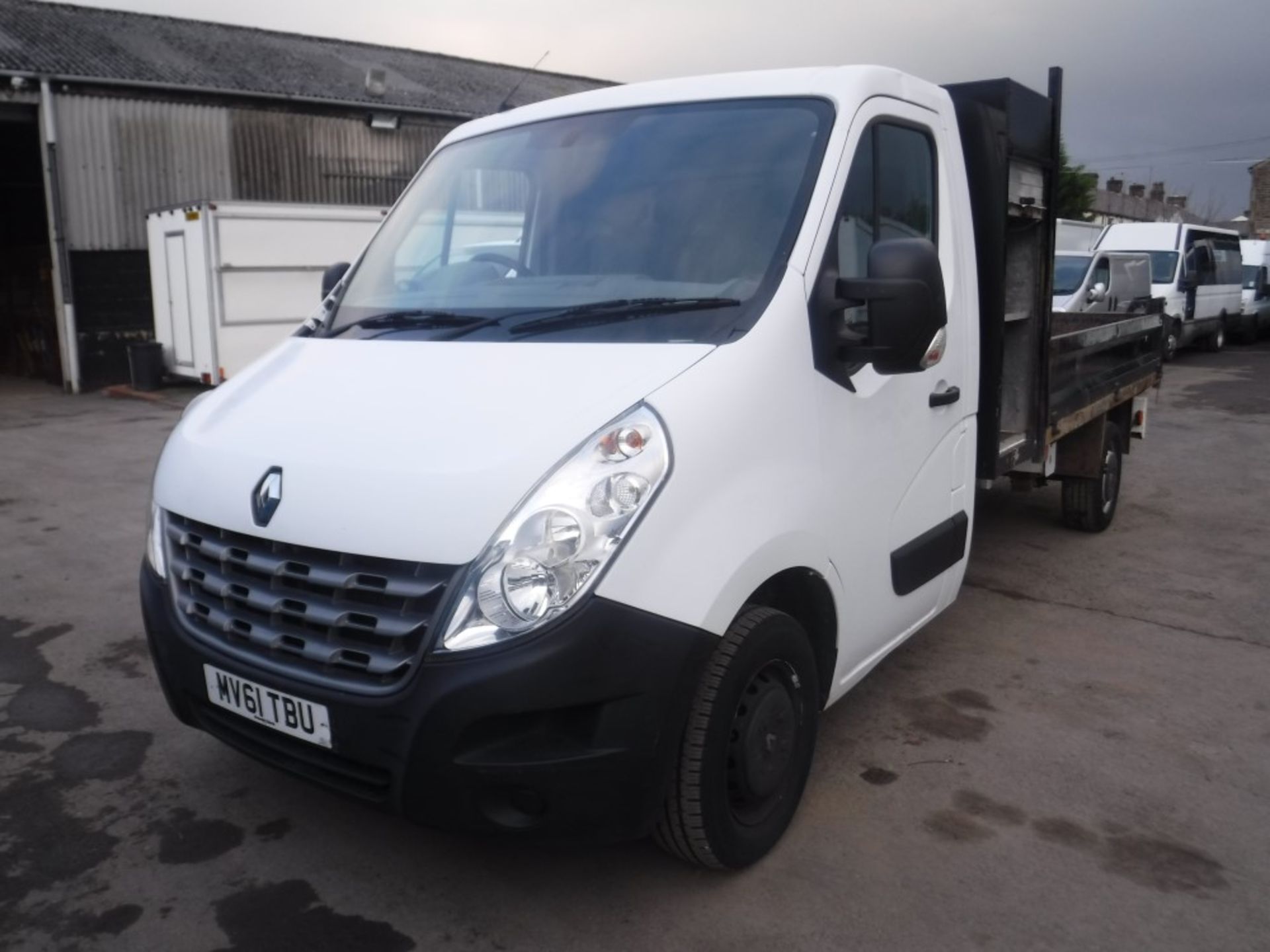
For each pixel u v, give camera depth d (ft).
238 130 60.64
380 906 10.37
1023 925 10.04
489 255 12.78
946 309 12.26
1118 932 9.95
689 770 9.61
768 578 9.95
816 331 10.73
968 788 12.64
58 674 16.20
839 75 12.14
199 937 9.92
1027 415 17.78
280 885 10.74
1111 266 47.75
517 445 8.98
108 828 11.77
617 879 10.77
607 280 11.44
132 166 56.90
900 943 9.77
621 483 8.77
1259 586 20.61
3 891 10.63
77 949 9.74
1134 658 16.93
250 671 9.45
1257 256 83.51
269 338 50.34
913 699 15.28
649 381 9.50
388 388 10.36
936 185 13.44
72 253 55.21
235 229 48.42
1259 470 32.17
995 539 23.94
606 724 8.74
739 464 9.64
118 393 52.95
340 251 51.78
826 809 12.12
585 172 12.59
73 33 62.69
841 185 11.35
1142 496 28.60
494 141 13.96
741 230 11.16
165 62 61.41
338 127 64.69
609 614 8.59
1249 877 10.85
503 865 11.03
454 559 8.53
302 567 9.19
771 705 10.49
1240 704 15.15
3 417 45.62
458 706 8.41
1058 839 11.55
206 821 11.92
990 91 14.78
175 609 10.32
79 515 26.53
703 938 9.84
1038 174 16.67
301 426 10.13
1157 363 26.09
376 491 8.98
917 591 13.15
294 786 12.69
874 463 11.75
